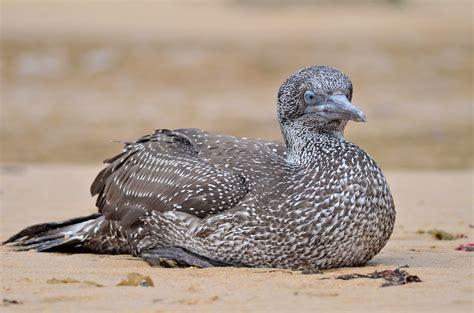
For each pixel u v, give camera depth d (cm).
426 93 3938
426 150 2945
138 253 1195
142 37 5197
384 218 1077
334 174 1071
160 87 4100
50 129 3344
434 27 5459
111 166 1270
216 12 7275
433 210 1702
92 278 1055
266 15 6862
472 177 2306
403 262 1160
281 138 3189
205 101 3853
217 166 1159
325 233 1058
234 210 1098
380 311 891
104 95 3972
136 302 929
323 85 1148
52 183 2123
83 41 4962
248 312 891
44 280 1041
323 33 5366
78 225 1294
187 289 980
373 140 3131
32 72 4344
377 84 4075
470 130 3303
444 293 955
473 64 4366
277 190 1091
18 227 1488
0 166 2559
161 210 1156
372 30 5434
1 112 3647
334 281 1008
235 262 1105
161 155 1216
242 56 4566
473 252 1248
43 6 7469
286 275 1043
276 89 4094
